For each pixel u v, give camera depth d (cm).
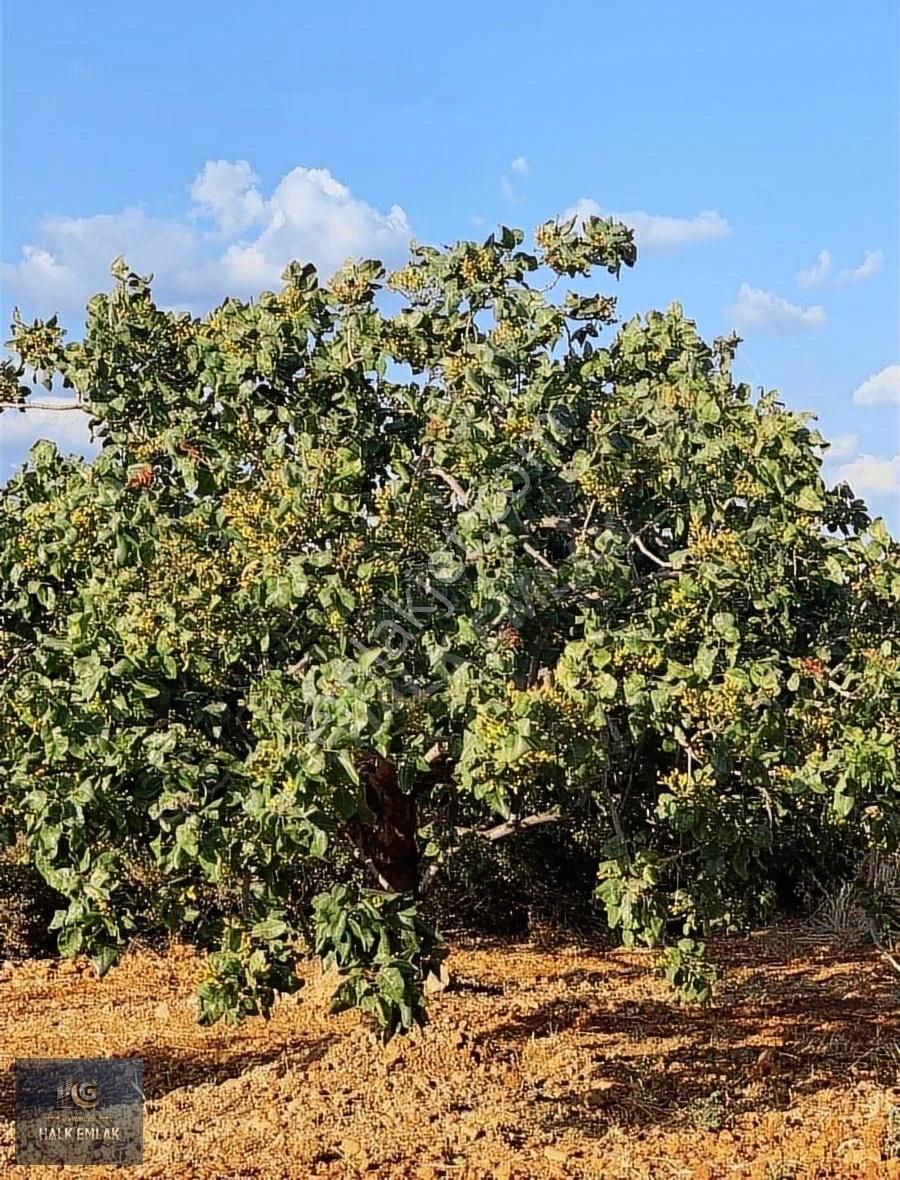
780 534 516
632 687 450
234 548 470
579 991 810
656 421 541
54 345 620
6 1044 739
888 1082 646
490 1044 683
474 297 603
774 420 525
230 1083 650
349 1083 633
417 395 581
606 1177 533
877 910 773
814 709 492
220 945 514
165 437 530
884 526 538
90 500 511
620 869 491
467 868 923
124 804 460
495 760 431
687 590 478
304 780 421
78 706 456
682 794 470
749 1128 588
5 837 508
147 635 460
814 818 559
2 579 528
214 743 479
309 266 602
